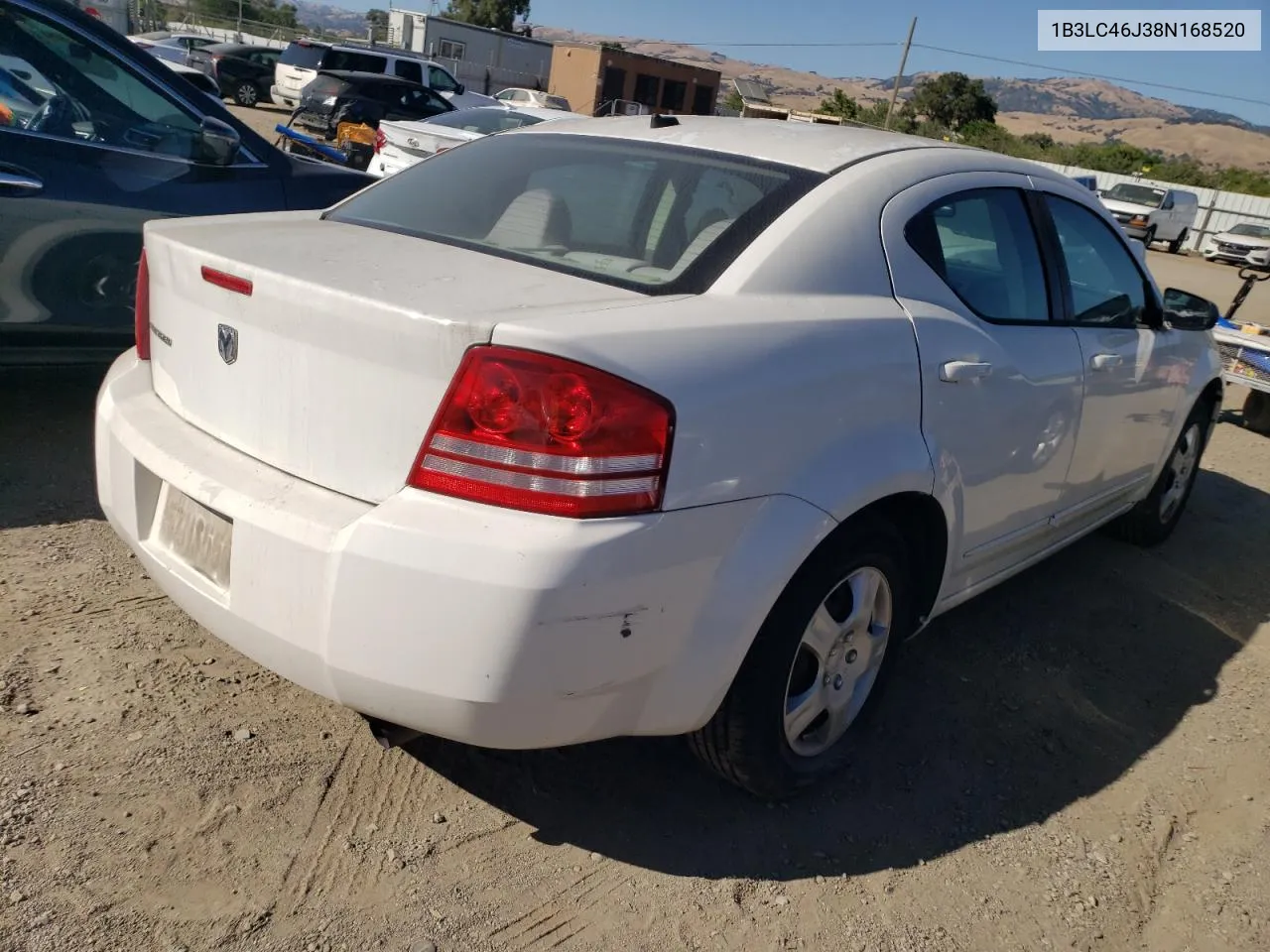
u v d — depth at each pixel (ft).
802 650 8.52
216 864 7.56
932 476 9.00
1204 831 9.52
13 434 14.51
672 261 8.36
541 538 6.46
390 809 8.36
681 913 7.72
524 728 6.81
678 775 9.25
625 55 137.49
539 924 7.44
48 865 7.31
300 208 15.78
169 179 14.55
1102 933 8.12
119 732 8.75
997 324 10.23
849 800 9.28
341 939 7.08
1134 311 13.10
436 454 6.71
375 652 6.68
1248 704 11.96
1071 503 12.28
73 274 13.87
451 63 135.33
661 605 6.96
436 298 7.09
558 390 6.53
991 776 9.91
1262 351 24.02
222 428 8.01
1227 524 18.29
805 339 7.91
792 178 9.16
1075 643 12.88
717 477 7.14
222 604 7.44
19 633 9.90
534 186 9.73
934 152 10.39
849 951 7.59
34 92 13.65
